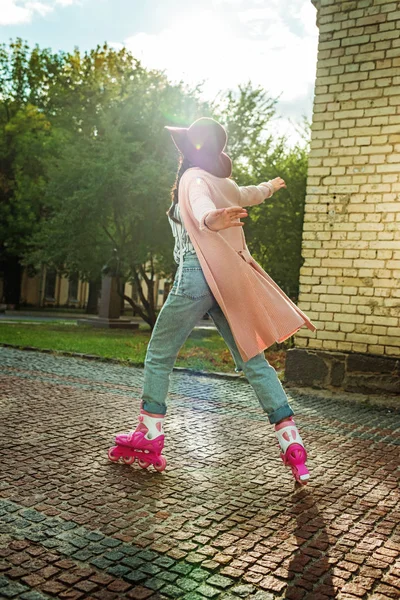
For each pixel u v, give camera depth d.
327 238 7.01
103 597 1.87
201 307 3.11
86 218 15.80
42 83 31.12
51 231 17.06
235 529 2.48
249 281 3.01
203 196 2.92
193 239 3.01
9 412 4.55
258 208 13.84
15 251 29.80
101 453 3.54
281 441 3.05
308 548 2.33
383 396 6.50
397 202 6.60
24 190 28.83
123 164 14.84
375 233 6.72
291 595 1.95
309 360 6.91
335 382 6.77
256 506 2.78
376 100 6.77
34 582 1.93
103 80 17.12
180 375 7.59
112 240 16.58
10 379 6.23
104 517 2.53
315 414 5.35
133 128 15.87
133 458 3.27
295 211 13.39
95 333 15.48
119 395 5.70
